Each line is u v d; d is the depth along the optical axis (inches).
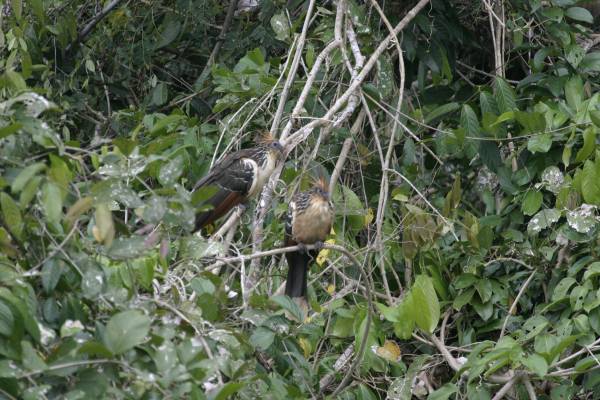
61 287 265.0
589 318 388.2
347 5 457.7
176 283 330.6
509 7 502.0
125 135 512.7
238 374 278.8
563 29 474.3
